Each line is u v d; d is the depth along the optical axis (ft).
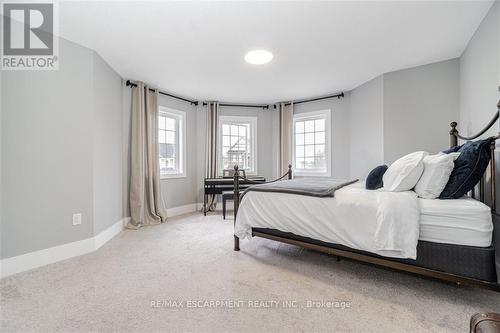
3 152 6.71
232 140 16.57
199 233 10.48
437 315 4.68
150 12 6.52
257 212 7.60
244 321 4.57
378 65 10.16
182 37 7.85
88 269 6.90
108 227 9.75
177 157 14.87
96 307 5.03
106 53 8.94
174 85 12.61
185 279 6.24
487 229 4.62
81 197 8.23
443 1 6.21
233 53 9.02
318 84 12.56
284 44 8.35
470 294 5.39
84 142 8.33
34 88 7.25
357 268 6.85
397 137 10.68
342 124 13.92
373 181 7.02
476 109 7.68
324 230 6.24
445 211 4.90
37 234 7.25
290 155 15.57
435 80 9.82
